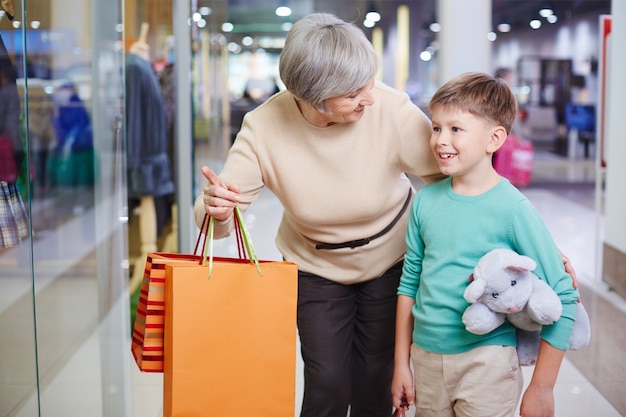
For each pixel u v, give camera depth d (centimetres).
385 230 202
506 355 178
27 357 188
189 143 402
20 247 184
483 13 459
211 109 796
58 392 216
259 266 163
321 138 189
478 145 177
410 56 1223
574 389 329
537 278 170
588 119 1388
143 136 391
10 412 183
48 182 242
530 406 173
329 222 196
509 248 178
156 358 166
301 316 207
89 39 285
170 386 160
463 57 462
